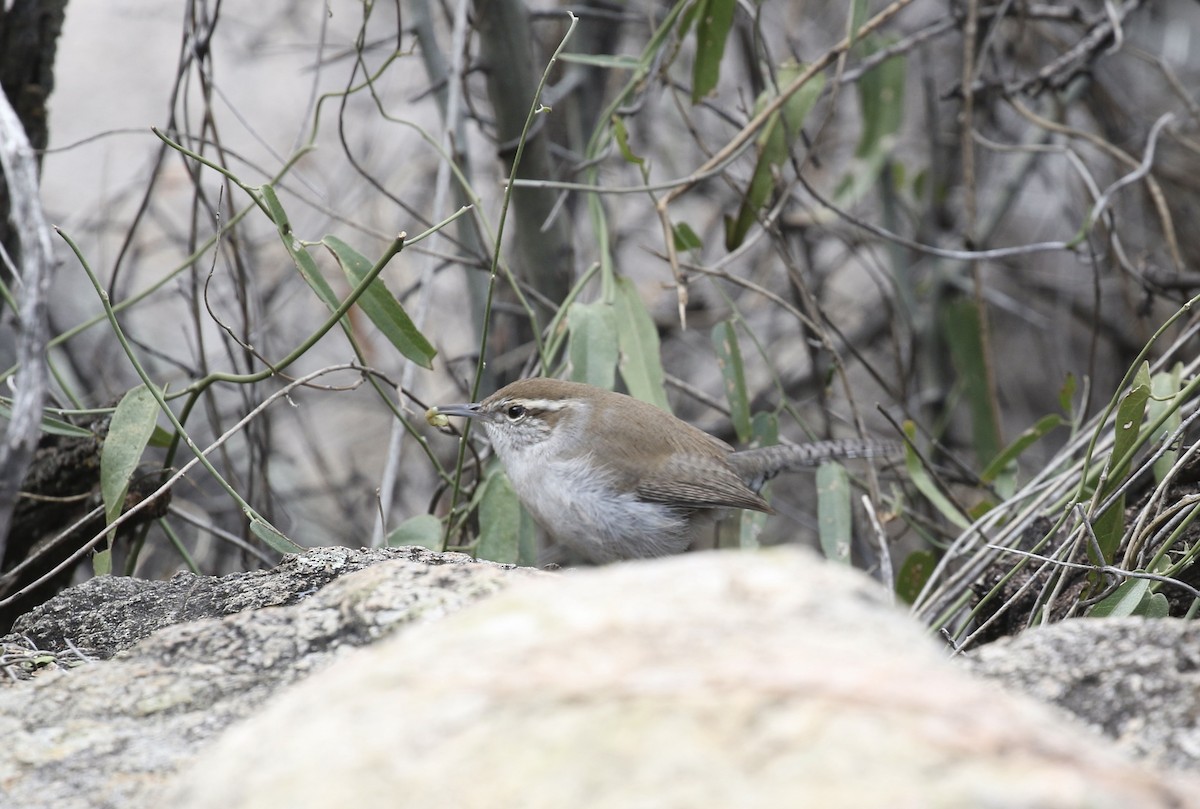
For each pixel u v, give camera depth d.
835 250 18.78
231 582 6.53
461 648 3.51
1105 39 11.84
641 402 9.37
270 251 15.21
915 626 3.88
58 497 8.63
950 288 15.07
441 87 11.31
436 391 15.60
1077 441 9.32
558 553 12.98
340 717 3.33
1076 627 4.73
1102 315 15.98
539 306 12.00
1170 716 4.23
